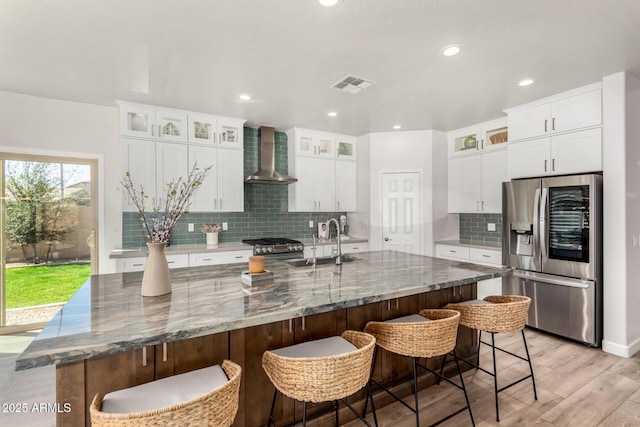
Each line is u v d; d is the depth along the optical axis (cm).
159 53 238
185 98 334
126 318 135
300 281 202
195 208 383
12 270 335
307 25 204
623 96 273
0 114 317
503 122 410
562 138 317
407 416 202
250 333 168
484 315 202
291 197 474
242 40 221
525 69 266
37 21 197
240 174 412
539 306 330
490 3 181
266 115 396
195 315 139
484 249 418
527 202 338
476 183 445
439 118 411
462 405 213
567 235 307
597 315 292
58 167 348
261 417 172
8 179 330
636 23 200
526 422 196
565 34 213
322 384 133
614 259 282
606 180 286
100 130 357
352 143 514
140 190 353
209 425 107
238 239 452
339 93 321
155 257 172
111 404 115
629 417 200
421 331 169
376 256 310
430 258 297
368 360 144
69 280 355
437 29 208
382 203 484
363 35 215
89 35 214
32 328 341
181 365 150
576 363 269
